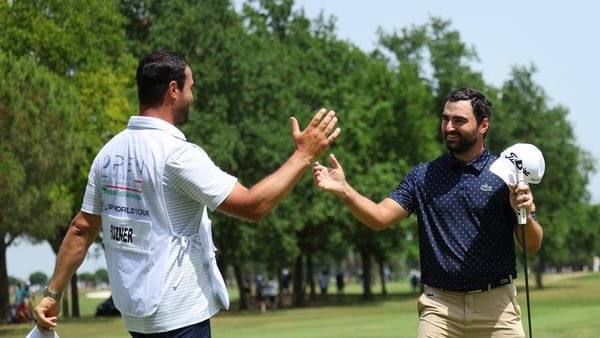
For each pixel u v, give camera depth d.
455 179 6.35
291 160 4.69
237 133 40.16
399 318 29.66
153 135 4.74
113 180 4.78
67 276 5.09
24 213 27.86
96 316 41.31
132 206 4.72
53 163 28.38
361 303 50.41
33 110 27.70
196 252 4.75
